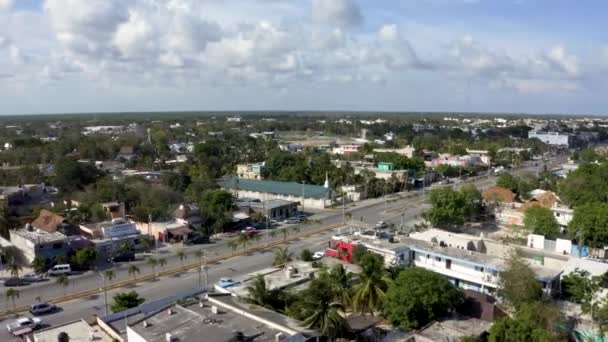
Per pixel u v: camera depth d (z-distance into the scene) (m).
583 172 143.50
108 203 125.38
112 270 82.94
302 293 56.38
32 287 77.12
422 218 124.19
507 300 62.50
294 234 110.31
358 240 86.12
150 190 133.75
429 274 60.53
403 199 152.88
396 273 67.06
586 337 56.25
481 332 55.44
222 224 112.38
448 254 76.06
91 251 87.06
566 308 64.50
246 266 87.19
